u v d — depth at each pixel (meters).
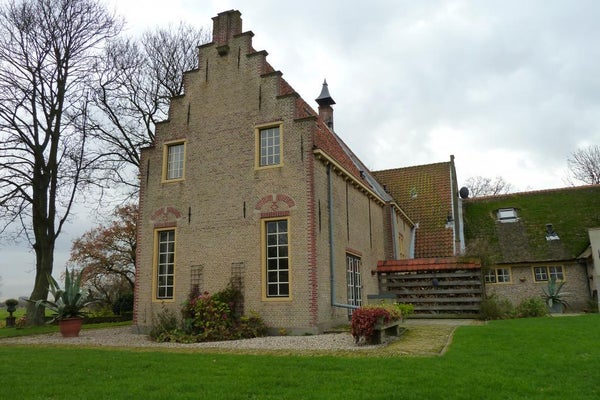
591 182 40.84
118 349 10.35
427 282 17.77
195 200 15.12
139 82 23.42
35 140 20.42
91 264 31.86
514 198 28.11
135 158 22.98
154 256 15.34
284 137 14.33
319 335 12.48
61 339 13.34
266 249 13.94
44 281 20.08
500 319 15.50
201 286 14.41
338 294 14.59
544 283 23.17
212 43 16.02
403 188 27.81
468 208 28.50
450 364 7.27
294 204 13.75
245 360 8.06
